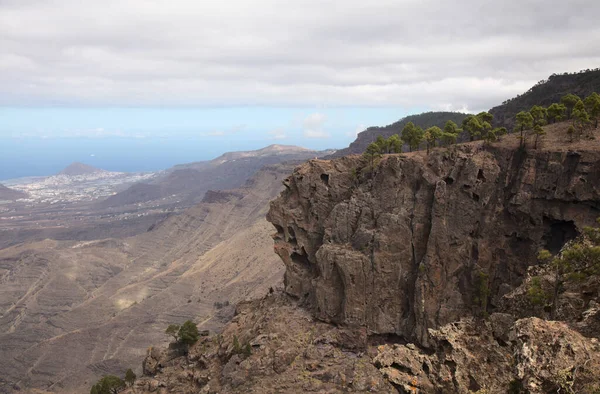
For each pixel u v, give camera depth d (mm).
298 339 79875
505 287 68688
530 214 69312
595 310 35906
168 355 99938
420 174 79188
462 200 74062
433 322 72000
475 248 72750
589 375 28797
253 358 77062
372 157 90312
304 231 94000
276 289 105062
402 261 77875
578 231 64375
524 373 30906
